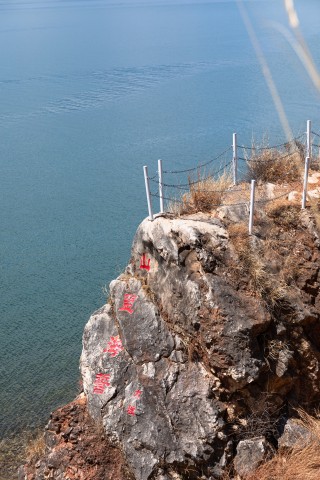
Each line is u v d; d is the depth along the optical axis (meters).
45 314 19.86
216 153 36.34
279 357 9.80
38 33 118.94
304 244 10.37
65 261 24.16
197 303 10.05
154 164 35.78
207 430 9.81
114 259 24.08
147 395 10.52
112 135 43.12
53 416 11.30
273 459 9.64
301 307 9.96
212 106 48.75
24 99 57.25
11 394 15.78
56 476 10.92
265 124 41.19
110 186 32.94
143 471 10.17
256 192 11.52
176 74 65.31
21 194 32.62
